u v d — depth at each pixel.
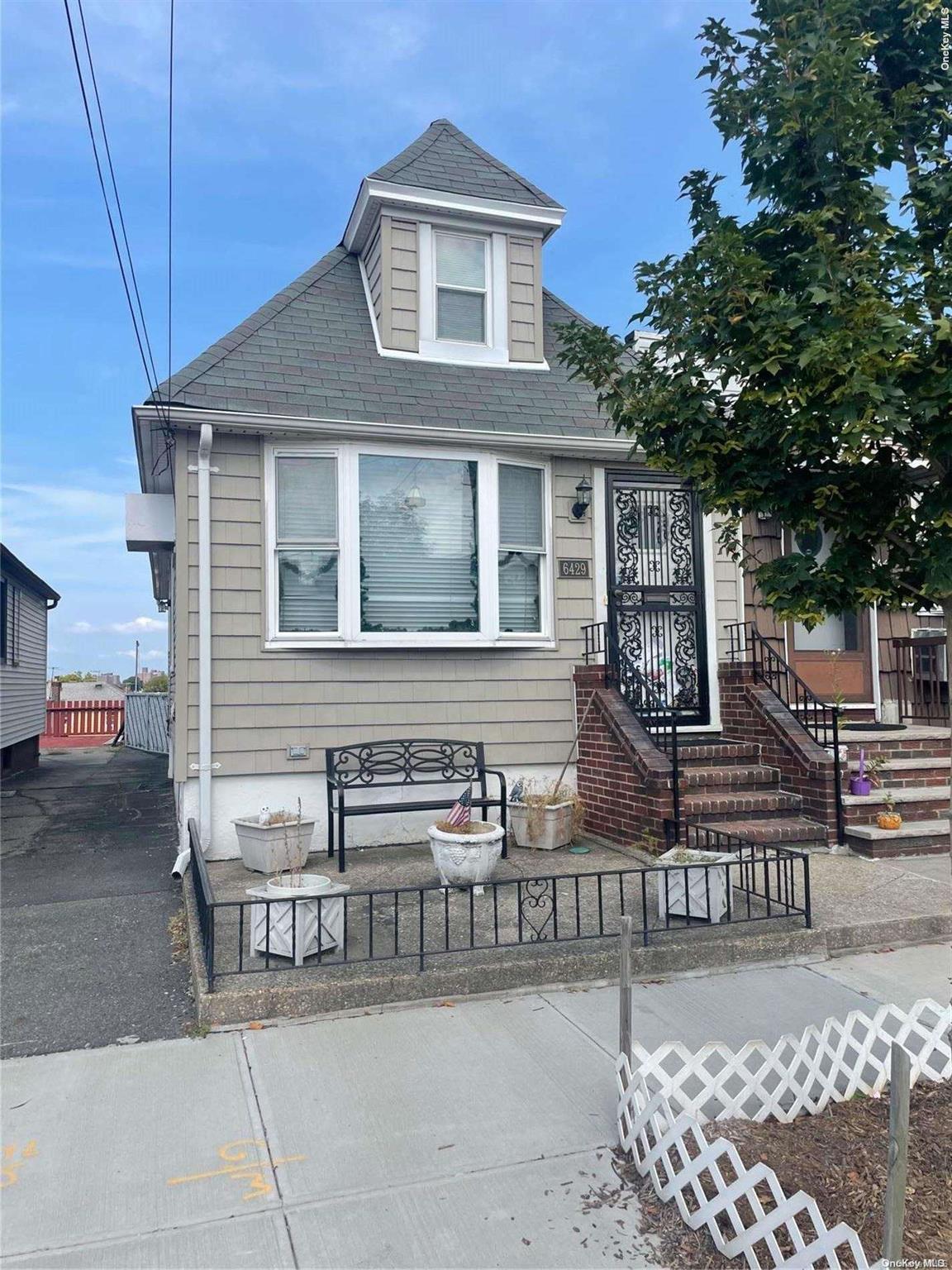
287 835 5.97
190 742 6.76
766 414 3.30
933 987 4.25
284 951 4.26
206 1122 3.05
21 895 6.39
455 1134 2.96
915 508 3.25
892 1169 1.98
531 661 7.86
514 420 7.77
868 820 6.77
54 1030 3.87
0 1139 2.95
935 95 3.35
